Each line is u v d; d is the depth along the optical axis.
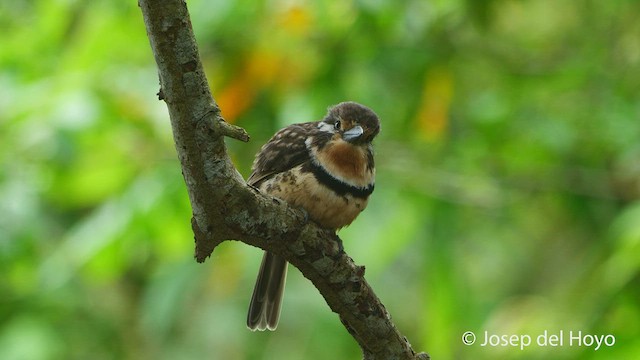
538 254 14.80
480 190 13.04
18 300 13.57
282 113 12.06
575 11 14.09
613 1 13.55
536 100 13.04
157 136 11.74
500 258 15.29
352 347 14.19
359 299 7.82
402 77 12.82
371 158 9.33
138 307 14.53
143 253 13.08
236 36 11.97
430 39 12.94
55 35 12.34
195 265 12.05
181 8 6.53
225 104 11.84
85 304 14.16
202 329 14.10
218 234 7.43
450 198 12.68
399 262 14.38
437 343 12.29
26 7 13.70
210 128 6.86
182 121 6.85
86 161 11.89
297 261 7.70
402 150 12.91
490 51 13.43
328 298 7.88
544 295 14.09
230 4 11.41
